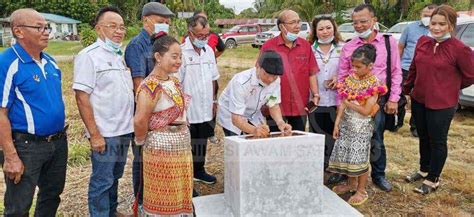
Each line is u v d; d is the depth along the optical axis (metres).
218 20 35.00
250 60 13.96
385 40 3.48
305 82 3.60
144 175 2.67
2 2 35.12
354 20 3.43
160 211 2.62
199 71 3.39
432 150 3.53
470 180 3.87
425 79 3.41
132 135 2.95
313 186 2.97
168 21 3.09
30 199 2.46
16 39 2.34
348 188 3.65
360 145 3.29
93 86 2.62
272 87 3.10
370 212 3.31
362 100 3.21
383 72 3.45
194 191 3.58
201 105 3.44
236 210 2.89
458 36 6.16
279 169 2.84
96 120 2.69
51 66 2.52
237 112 3.00
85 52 2.60
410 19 22.62
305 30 15.52
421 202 3.47
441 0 21.39
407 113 6.64
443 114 3.37
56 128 2.52
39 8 35.81
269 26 20.72
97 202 2.81
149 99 2.45
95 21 2.72
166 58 2.46
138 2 30.05
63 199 3.47
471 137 5.36
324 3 24.30
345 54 3.51
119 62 2.76
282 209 2.91
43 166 2.59
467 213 3.29
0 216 3.09
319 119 3.84
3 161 2.42
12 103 2.32
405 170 4.21
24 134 2.37
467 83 3.35
